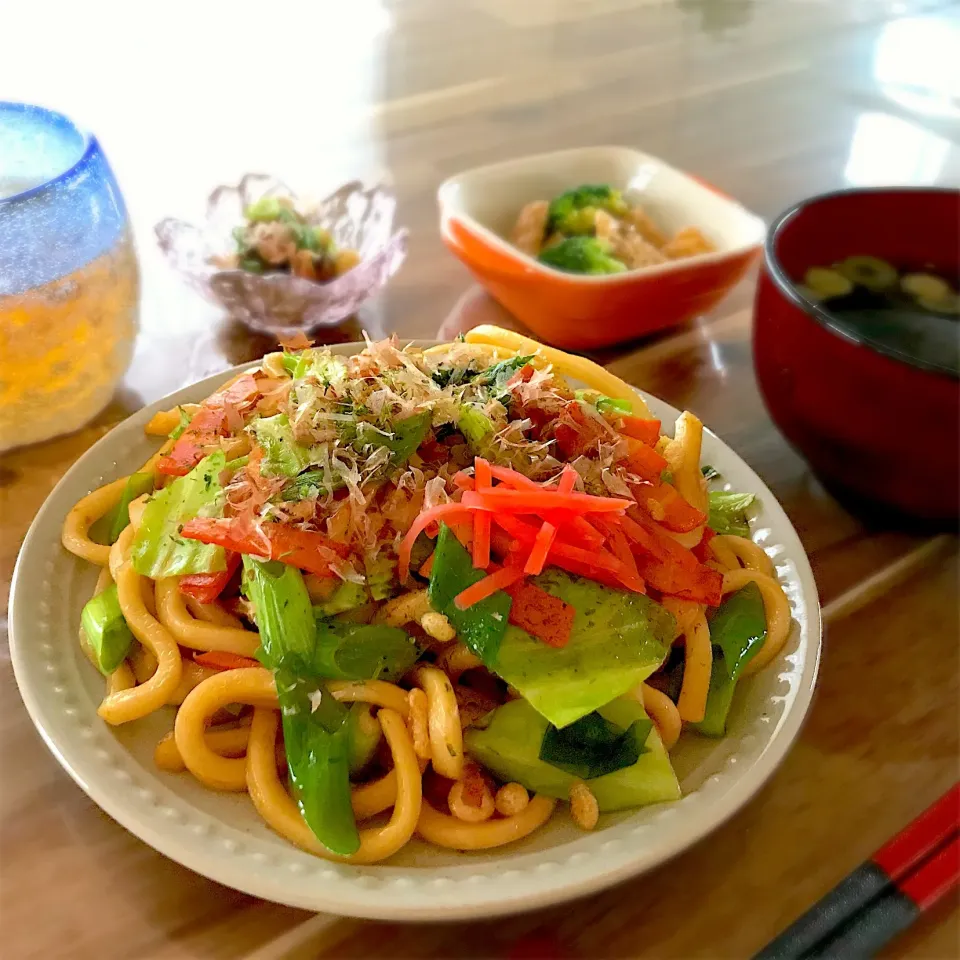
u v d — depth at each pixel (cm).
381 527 27
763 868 25
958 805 25
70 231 30
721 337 41
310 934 23
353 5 68
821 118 60
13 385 31
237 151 49
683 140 56
